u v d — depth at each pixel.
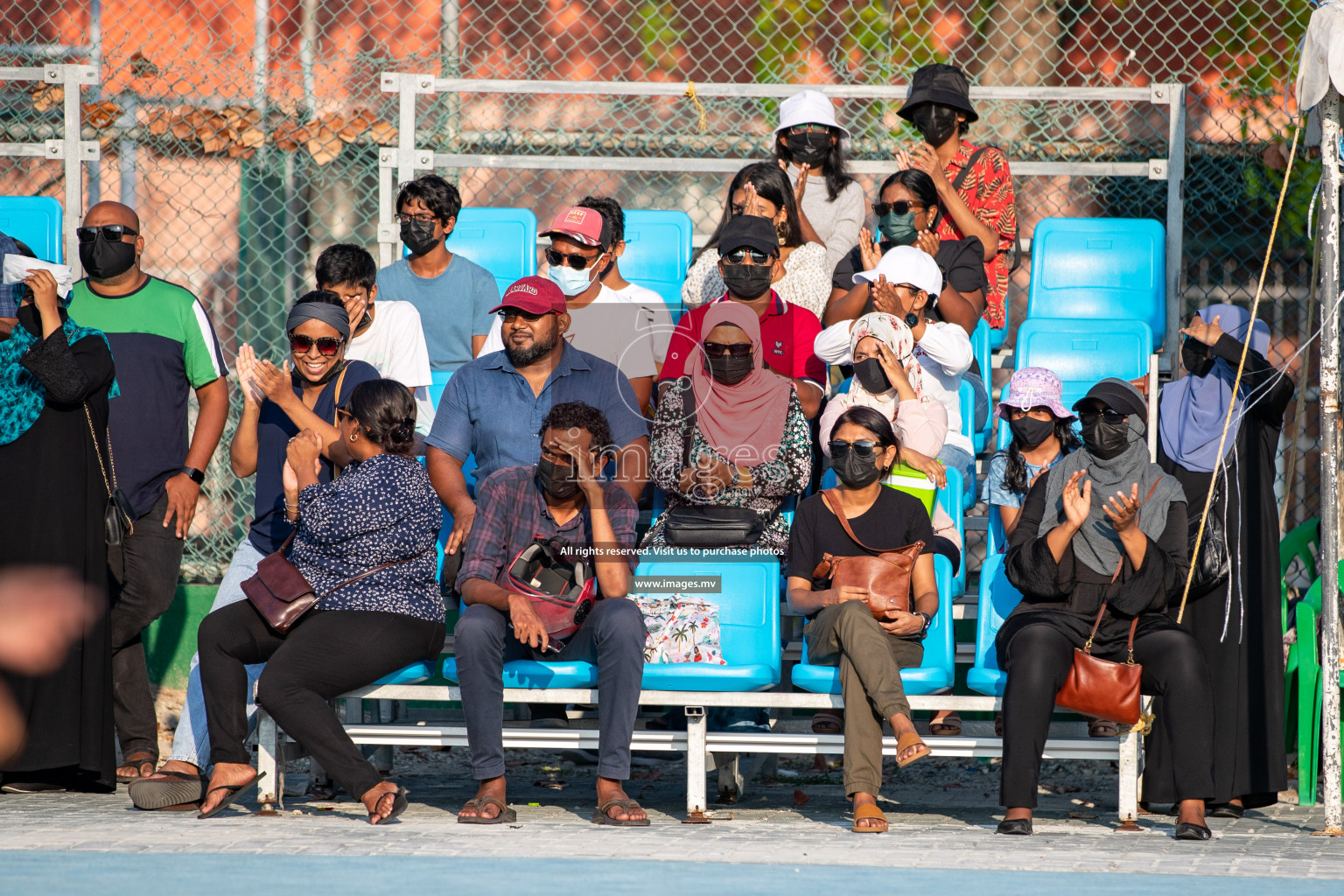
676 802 21.70
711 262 23.75
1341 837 17.69
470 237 26.67
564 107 31.83
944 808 21.61
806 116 25.36
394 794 17.88
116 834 16.53
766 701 18.69
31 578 20.70
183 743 19.61
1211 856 15.77
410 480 18.91
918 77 25.91
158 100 29.22
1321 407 18.17
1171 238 27.23
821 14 32.94
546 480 19.08
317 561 18.64
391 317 22.72
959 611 21.67
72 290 22.69
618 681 18.22
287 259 29.81
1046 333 25.47
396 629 18.44
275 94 30.12
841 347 21.91
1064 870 14.78
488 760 18.25
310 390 20.95
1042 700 17.86
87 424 21.23
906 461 20.25
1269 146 28.25
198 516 28.16
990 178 25.92
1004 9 32.16
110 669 21.23
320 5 32.09
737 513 19.73
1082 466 19.70
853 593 18.59
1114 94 27.25
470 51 33.22
